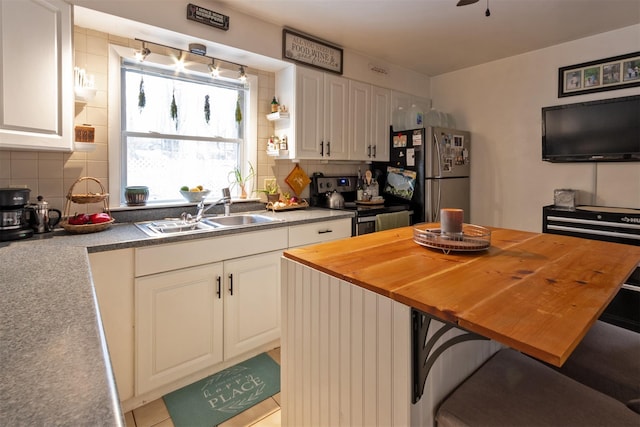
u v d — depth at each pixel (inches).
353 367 41.0
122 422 15.3
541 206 127.0
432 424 39.0
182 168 101.6
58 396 17.1
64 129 67.3
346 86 123.6
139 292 68.6
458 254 50.8
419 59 135.1
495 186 138.2
